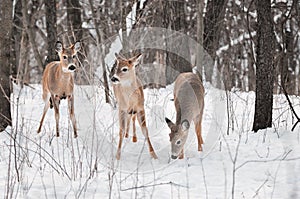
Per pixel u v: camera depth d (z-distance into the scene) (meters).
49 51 22.47
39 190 9.09
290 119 14.62
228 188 9.17
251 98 18.84
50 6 22.36
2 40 13.99
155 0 21.33
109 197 8.35
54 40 22.38
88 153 11.68
